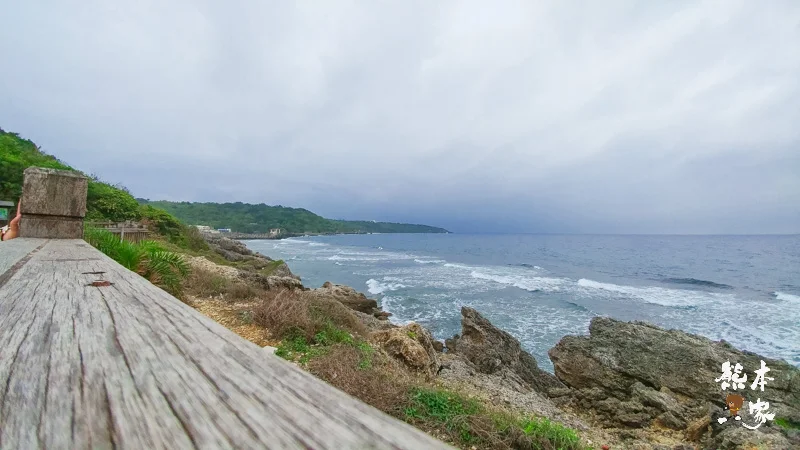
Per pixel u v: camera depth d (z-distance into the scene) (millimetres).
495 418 4500
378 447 452
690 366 11289
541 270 46656
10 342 830
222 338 921
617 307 25000
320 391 635
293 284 11984
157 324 1012
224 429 515
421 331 9039
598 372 12086
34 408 556
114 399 595
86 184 3541
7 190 17156
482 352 12977
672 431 9391
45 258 2123
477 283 32781
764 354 16172
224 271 12477
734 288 35500
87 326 967
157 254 6641
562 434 4387
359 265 47062
